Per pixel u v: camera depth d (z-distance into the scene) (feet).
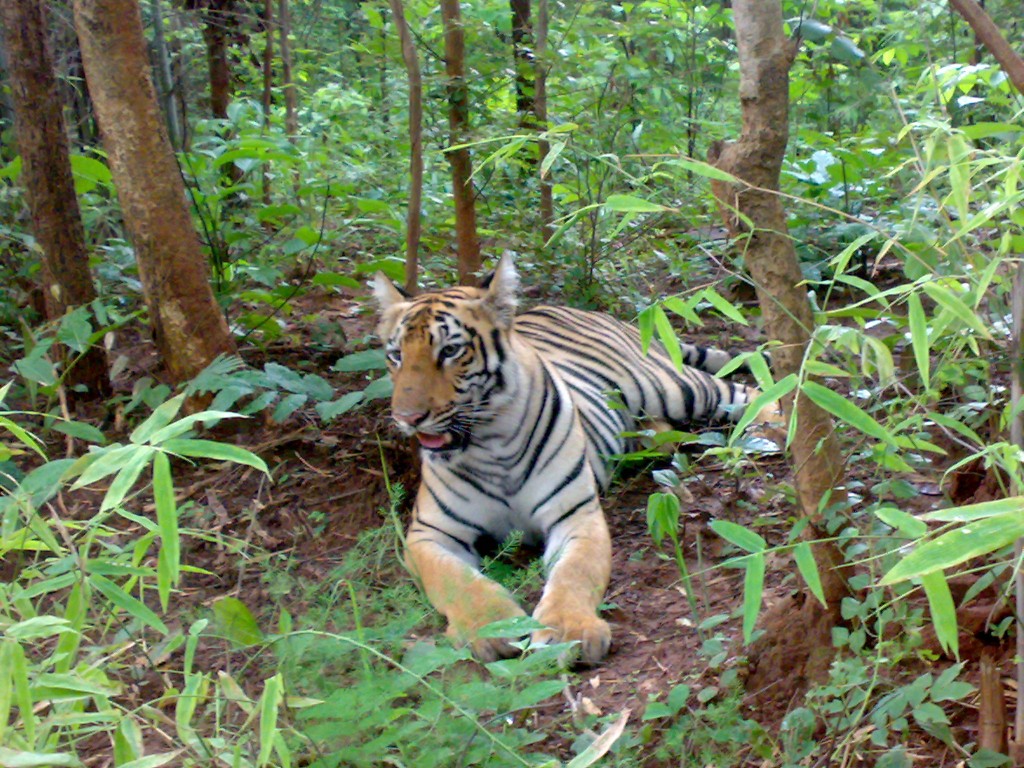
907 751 8.87
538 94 22.44
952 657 9.47
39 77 17.99
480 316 14.16
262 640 9.59
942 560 5.21
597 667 11.69
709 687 10.36
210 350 17.87
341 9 45.01
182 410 17.84
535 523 14.76
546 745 10.10
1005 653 9.32
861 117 22.57
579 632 11.76
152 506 16.22
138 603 7.60
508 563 14.96
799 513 10.48
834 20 21.38
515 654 11.81
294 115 33.63
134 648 11.96
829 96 21.95
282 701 7.96
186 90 30.83
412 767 8.10
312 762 8.76
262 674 11.56
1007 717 8.73
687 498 15.35
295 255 22.80
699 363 20.66
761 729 9.14
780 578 12.80
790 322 9.41
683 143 25.44
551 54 22.02
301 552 15.15
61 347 18.67
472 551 14.84
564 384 15.71
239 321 20.04
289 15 41.60
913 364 15.14
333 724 8.13
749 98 9.04
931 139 7.95
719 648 10.29
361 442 17.57
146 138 17.15
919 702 8.25
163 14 28.89
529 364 14.73
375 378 19.49
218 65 31.32
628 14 27.27
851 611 9.20
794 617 10.34
